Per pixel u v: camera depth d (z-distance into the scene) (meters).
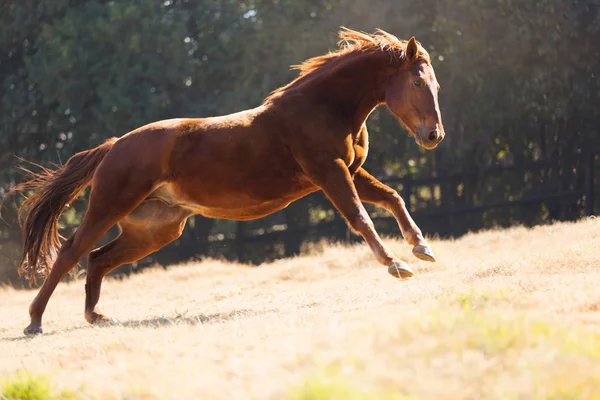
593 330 5.95
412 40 9.70
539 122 30.83
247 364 5.60
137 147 10.47
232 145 10.06
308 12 30.16
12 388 6.37
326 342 5.65
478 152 30.81
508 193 32.41
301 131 9.91
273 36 29.27
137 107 28.50
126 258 11.51
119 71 28.58
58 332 10.54
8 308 16.66
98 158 11.19
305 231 31.33
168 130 10.39
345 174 9.85
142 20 28.61
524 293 7.69
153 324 10.09
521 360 5.05
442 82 29.53
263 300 12.31
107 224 10.62
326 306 9.34
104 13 29.55
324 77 10.13
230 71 30.45
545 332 5.67
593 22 28.06
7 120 29.81
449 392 4.60
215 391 5.12
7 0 30.34
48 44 28.97
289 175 10.12
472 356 5.13
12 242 30.89
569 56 28.16
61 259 10.77
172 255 30.97
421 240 9.87
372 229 9.66
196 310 12.03
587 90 28.58
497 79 28.92
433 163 32.91
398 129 30.66
